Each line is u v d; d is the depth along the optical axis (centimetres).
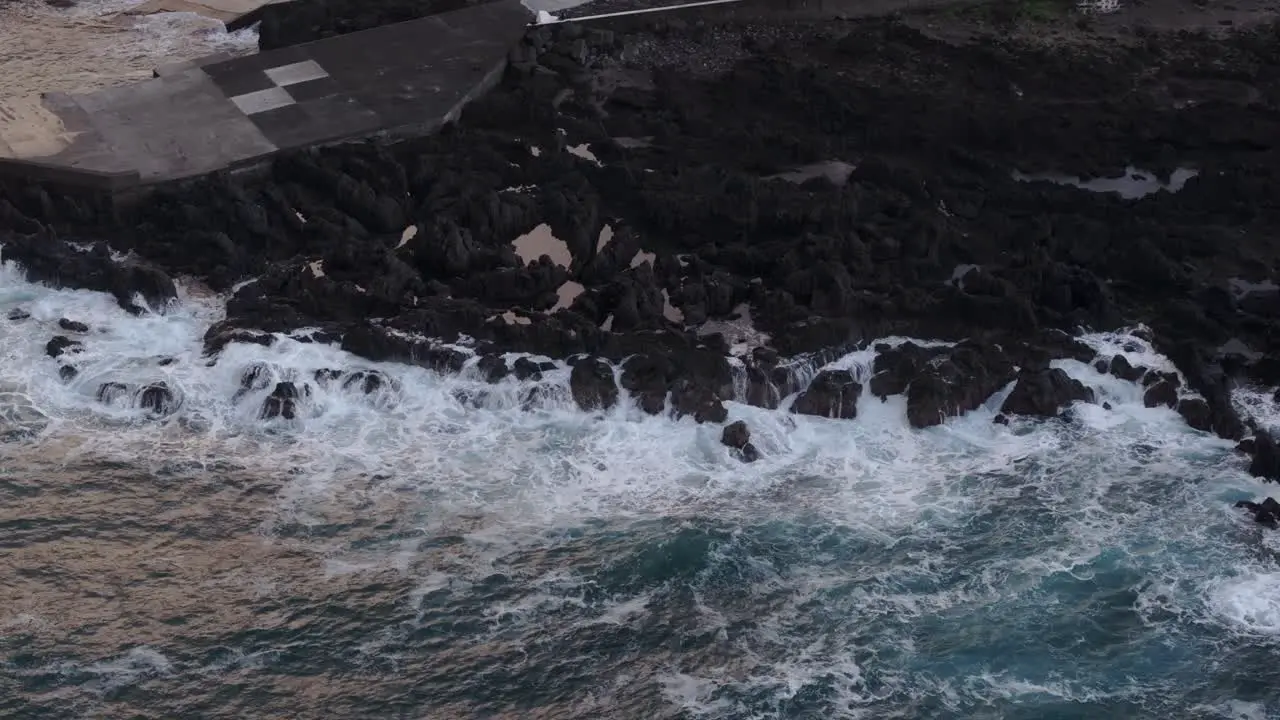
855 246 7256
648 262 7300
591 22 9244
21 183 7800
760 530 6100
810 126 8406
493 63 8800
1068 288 7050
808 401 6625
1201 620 5725
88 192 7700
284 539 6053
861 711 5388
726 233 7550
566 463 6419
